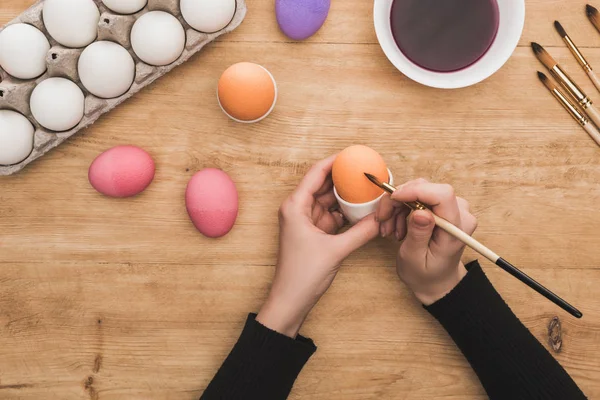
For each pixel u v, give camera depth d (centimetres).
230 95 80
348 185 74
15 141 81
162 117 89
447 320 81
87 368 90
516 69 89
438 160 90
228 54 89
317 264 79
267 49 89
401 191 71
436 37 83
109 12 81
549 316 90
